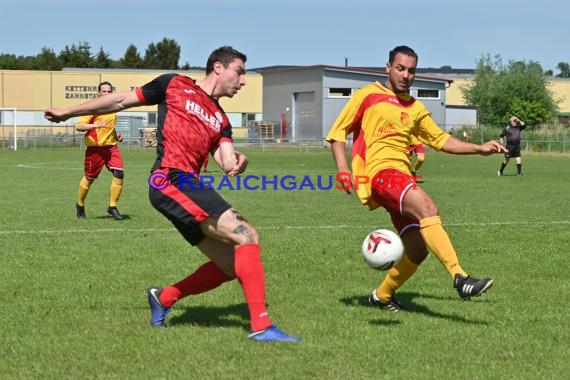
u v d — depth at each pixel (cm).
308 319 1216
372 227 2406
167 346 1049
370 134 1278
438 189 4022
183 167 1102
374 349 1038
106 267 1678
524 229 2345
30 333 1120
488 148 1264
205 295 1393
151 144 10412
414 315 1254
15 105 12300
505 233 2256
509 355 1014
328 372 935
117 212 2606
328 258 1811
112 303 1327
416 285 1510
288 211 2889
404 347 1049
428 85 12344
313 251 1909
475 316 1244
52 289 1443
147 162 6894
